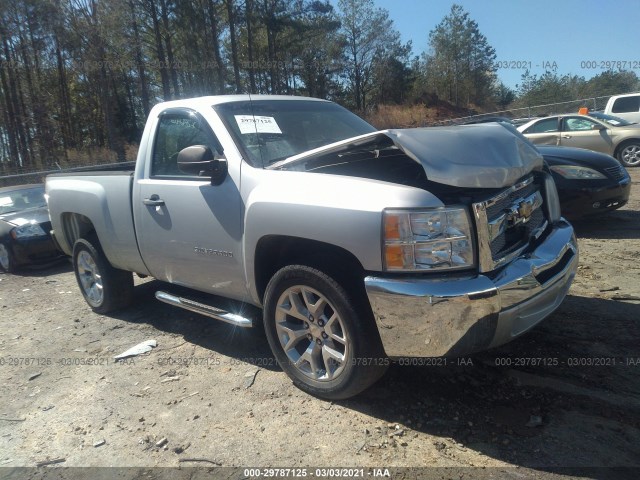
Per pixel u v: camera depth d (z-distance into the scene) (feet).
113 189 14.24
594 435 8.53
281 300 10.38
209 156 10.80
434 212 8.37
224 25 131.75
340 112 14.82
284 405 10.17
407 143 8.98
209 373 11.85
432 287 8.21
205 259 11.78
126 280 16.17
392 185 8.84
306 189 9.59
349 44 177.37
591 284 15.28
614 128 39.09
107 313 16.60
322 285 9.38
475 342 8.45
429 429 9.00
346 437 8.96
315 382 10.16
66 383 12.04
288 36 141.38
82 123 147.95
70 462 9.04
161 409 10.48
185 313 16.05
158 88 145.59
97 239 16.07
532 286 9.04
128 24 112.06
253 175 10.64
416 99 169.78
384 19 175.83
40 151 117.08
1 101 125.80
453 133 9.83
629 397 9.52
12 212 26.91
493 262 8.73
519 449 8.30
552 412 9.23
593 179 20.67
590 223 23.11
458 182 8.66
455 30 186.29
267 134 12.09
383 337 8.75
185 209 11.90
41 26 106.42
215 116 11.98
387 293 8.43
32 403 11.25
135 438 9.56
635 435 8.48
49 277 23.71
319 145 12.73
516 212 9.61
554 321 12.84
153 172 13.19
